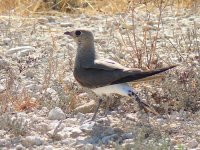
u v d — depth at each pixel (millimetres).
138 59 14445
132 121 12047
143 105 11688
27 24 18766
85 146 10773
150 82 13469
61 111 12328
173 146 10852
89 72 11984
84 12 20188
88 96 13148
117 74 11625
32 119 12102
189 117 12195
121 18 18734
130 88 11766
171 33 17594
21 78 14562
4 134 11414
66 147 10953
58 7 20422
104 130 11578
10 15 19281
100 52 16172
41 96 13211
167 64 14648
